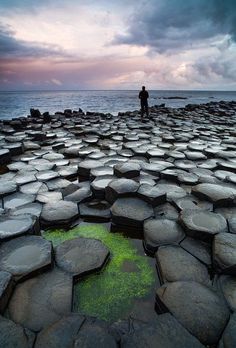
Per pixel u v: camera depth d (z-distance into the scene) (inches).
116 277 99.7
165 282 92.7
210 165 229.0
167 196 161.0
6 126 454.9
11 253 100.1
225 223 120.3
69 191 169.0
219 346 70.0
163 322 72.9
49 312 79.7
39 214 140.4
